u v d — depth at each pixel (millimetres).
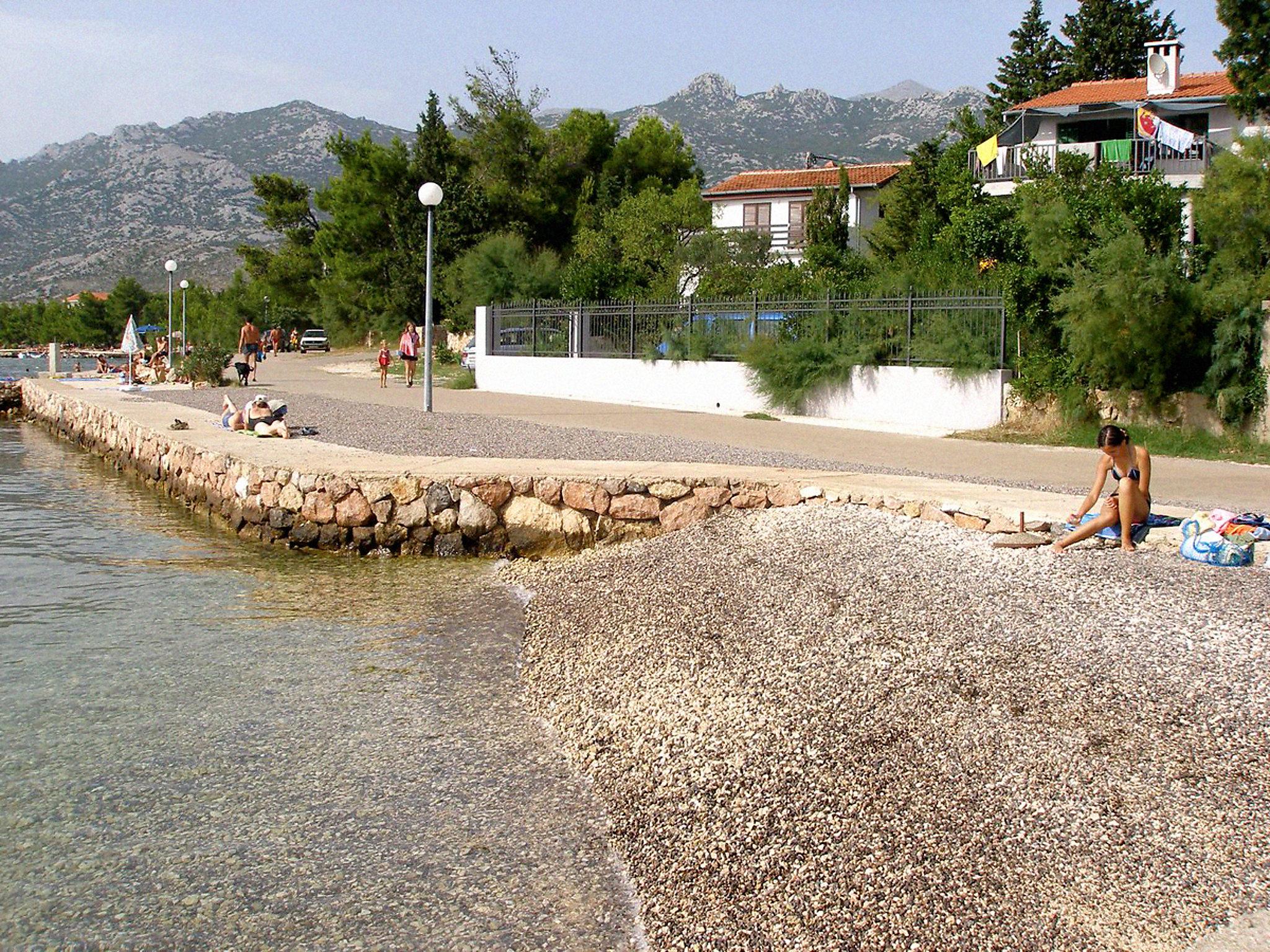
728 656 8047
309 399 28594
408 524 13977
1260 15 23672
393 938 4938
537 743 7242
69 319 160500
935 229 33625
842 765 6117
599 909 5195
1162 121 32562
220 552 13922
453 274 44594
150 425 21469
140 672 8656
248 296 81875
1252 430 18609
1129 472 9922
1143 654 7148
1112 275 19203
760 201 52344
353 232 56469
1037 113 38625
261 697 8102
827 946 4707
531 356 31547
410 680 8562
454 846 5797
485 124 53312
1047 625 7805
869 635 7965
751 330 26172
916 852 5254
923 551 10219
